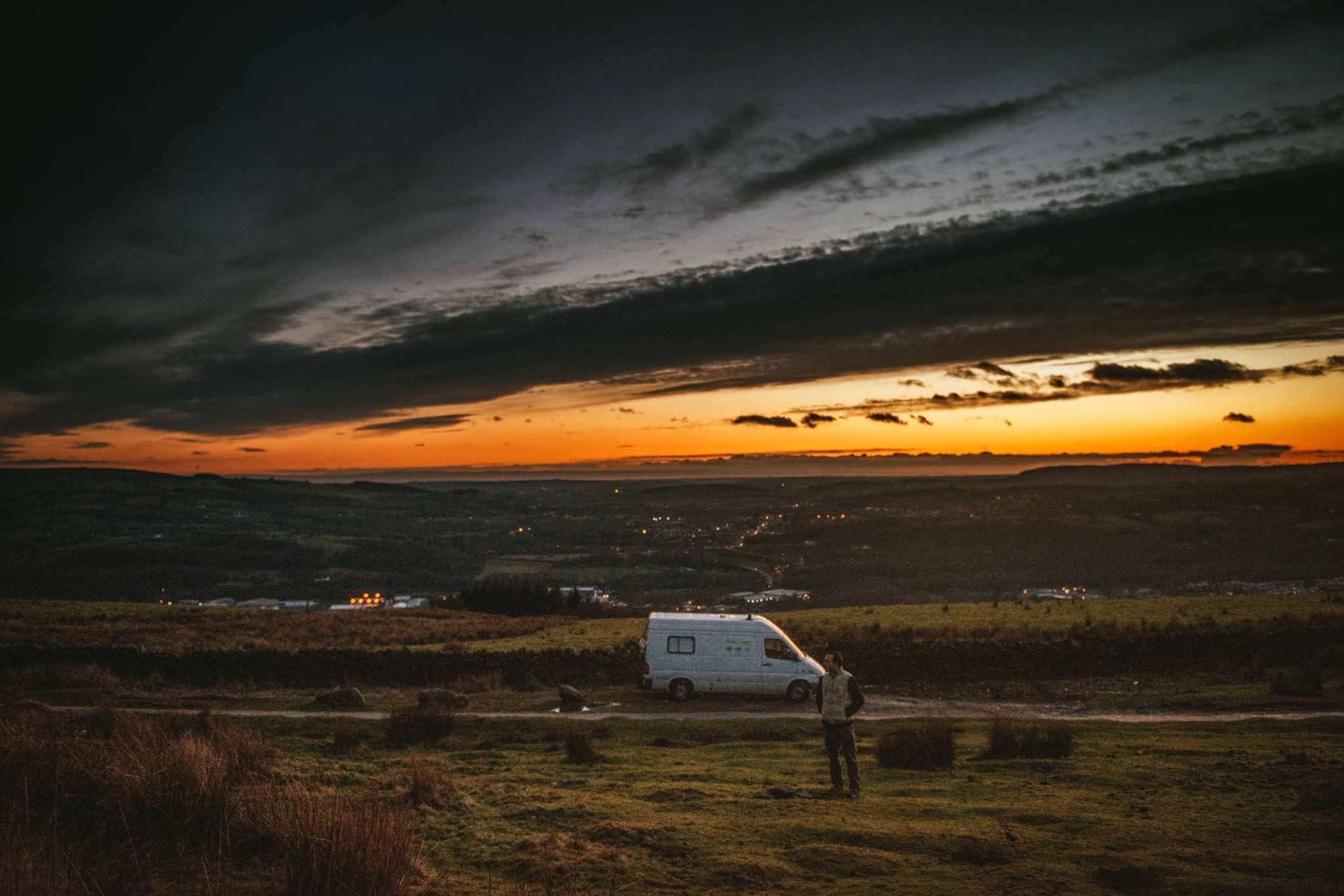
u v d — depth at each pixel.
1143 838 9.23
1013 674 28.67
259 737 13.86
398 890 7.41
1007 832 9.45
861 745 17.41
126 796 9.27
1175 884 7.64
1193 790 11.75
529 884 7.78
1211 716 20.88
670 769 14.23
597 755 15.55
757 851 8.82
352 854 7.54
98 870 7.67
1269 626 31.59
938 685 28.05
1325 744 15.73
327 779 12.20
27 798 8.62
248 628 41.06
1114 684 27.08
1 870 6.57
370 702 25.48
